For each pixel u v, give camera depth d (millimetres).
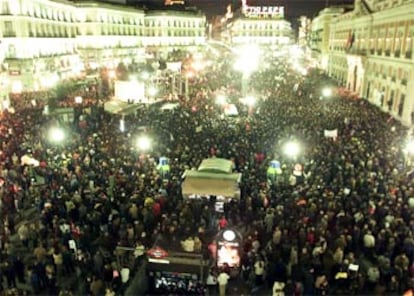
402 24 35531
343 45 60812
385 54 39562
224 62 78625
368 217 14375
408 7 33750
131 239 14266
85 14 73875
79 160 20141
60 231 14211
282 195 16203
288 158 20562
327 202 15211
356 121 28328
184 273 12961
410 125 30609
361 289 12250
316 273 12727
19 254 14312
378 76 41875
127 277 12617
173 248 14062
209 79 52875
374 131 25703
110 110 28469
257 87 46781
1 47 43719
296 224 14062
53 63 56531
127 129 26438
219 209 16562
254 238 13984
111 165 19328
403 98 34375
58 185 17625
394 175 17938
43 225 15000
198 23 113438
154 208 15617
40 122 27641
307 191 16172
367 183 16750
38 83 50250
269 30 120688
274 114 30062
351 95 46719
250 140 23531
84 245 14039
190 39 111562
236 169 19234
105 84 47250
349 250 13641
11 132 24766
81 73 63375
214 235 15281
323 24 79250
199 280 12938
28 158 19125
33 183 18312
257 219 15297
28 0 49938
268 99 37406
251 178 17688
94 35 74938
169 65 48438
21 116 29688
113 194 16641
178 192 17141
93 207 15664
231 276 13492
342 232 13586
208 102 35844
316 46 88750
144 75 45250
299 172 18062
